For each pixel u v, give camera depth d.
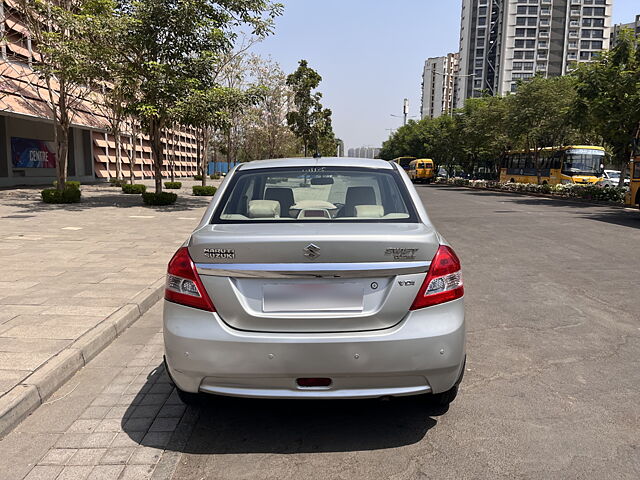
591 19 113.94
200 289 2.76
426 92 155.25
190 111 16.02
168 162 57.22
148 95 16.70
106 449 2.91
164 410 3.39
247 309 2.74
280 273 2.70
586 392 3.63
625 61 21.47
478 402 3.48
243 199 3.49
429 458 2.81
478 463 2.76
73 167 35.62
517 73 115.44
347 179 3.65
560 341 4.71
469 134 41.97
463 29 127.94
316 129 47.41
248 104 17.67
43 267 7.27
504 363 4.17
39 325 4.65
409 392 2.75
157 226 12.26
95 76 16.89
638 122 20.98
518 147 37.81
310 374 2.67
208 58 17.03
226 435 3.07
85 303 5.39
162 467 2.73
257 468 2.72
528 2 113.00
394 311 2.74
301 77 46.03
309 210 3.40
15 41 24.61
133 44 16.41
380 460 2.79
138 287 6.11
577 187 25.44
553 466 2.72
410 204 3.44
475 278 7.36
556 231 12.56
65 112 19.00
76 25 15.84
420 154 67.19
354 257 2.70
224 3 16.94
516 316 5.51
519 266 8.23
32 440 3.00
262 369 2.67
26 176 30.23
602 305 5.94
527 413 3.32
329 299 2.73
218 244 2.73
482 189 39.44
